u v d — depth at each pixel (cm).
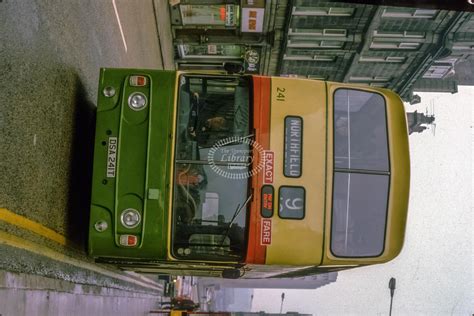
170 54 2070
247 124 638
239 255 616
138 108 625
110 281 992
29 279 521
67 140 668
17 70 511
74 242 702
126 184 609
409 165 662
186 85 651
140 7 1354
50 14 620
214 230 616
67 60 686
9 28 493
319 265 635
